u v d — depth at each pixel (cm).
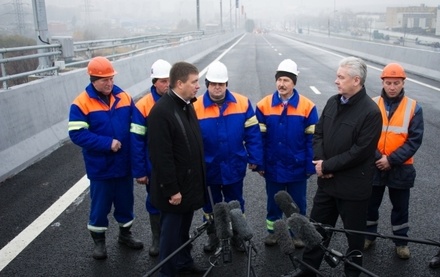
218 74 409
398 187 422
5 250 446
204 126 426
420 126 418
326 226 361
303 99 448
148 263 426
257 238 471
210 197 367
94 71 409
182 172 363
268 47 4088
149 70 1608
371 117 349
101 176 423
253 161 440
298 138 446
